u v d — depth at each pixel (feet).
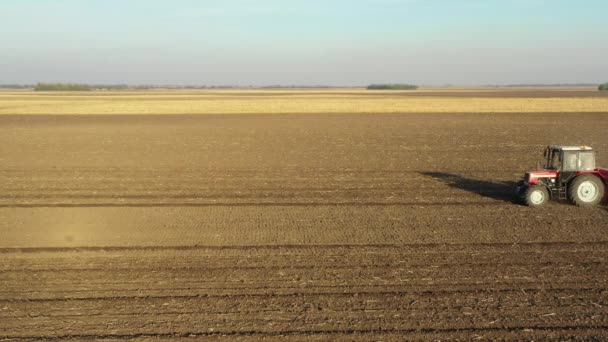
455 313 27.45
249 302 28.91
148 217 48.06
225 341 24.72
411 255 36.55
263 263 35.19
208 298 29.48
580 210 49.06
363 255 36.65
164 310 27.99
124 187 62.80
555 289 30.40
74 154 93.81
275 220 46.57
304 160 84.64
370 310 27.84
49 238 41.55
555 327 25.96
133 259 36.24
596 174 50.70
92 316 27.37
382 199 55.11
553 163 51.39
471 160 83.25
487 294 29.76
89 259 36.35
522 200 52.24
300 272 33.42
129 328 26.04
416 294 29.81
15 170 76.28
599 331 25.59
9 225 45.65
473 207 50.96
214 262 35.47
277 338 24.93
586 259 35.40
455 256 36.24
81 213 49.83
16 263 35.63
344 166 78.07
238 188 61.57
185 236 41.73
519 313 27.40
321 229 43.34
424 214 48.29
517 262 34.88
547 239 40.04
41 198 56.80
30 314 27.68
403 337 24.99
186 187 62.44
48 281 32.22
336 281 31.83
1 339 25.11
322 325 26.22
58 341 24.89
